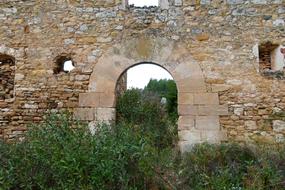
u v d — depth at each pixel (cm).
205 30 669
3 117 670
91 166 448
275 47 677
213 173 517
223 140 632
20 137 659
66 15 688
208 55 661
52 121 551
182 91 654
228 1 675
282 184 489
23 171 455
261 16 669
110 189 450
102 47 675
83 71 671
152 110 995
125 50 670
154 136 794
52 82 672
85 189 428
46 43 683
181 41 668
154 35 672
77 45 679
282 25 665
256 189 471
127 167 473
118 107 931
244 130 636
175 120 999
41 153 462
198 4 676
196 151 596
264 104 641
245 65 655
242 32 664
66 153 448
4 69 707
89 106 659
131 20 680
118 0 685
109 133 516
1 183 429
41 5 694
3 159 474
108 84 663
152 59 665
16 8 696
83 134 509
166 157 573
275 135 631
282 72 650
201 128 640
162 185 489
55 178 448
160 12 679
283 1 672
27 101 670
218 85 652
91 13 686
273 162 537
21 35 688
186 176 517
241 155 573
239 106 643
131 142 496
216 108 644
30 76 676
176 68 661
